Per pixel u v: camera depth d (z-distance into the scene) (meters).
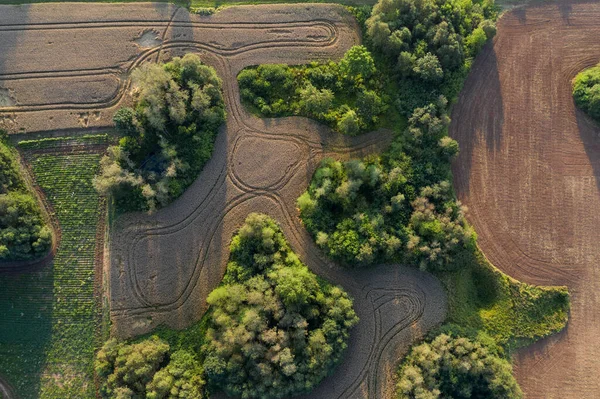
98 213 50.53
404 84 52.12
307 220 49.19
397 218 50.06
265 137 51.56
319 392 48.31
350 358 48.84
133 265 49.56
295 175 51.09
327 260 49.81
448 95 52.16
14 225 47.69
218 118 50.72
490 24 52.16
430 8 51.12
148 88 47.56
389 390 48.47
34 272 50.09
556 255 52.31
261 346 45.09
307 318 46.94
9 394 48.78
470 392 48.00
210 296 46.78
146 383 45.66
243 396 44.81
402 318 49.56
